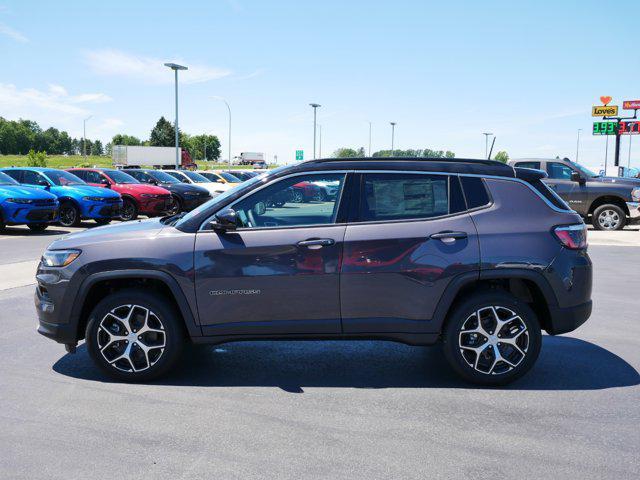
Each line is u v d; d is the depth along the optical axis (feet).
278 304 14.15
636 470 9.95
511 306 14.07
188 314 14.17
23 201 47.14
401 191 14.44
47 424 11.86
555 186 54.85
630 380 14.76
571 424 11.94
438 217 14.32
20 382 14.49
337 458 10.38
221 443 11.00
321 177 14.55
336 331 14.24
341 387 14.29
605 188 53.57
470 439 11.20
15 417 12.22
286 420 12.14
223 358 16.78
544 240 14.19
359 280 14.06
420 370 15.71
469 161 14.89
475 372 14.25
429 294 14.06
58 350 17.39
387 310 14.16
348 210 14.34
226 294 14.11
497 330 14.16
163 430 11.59
